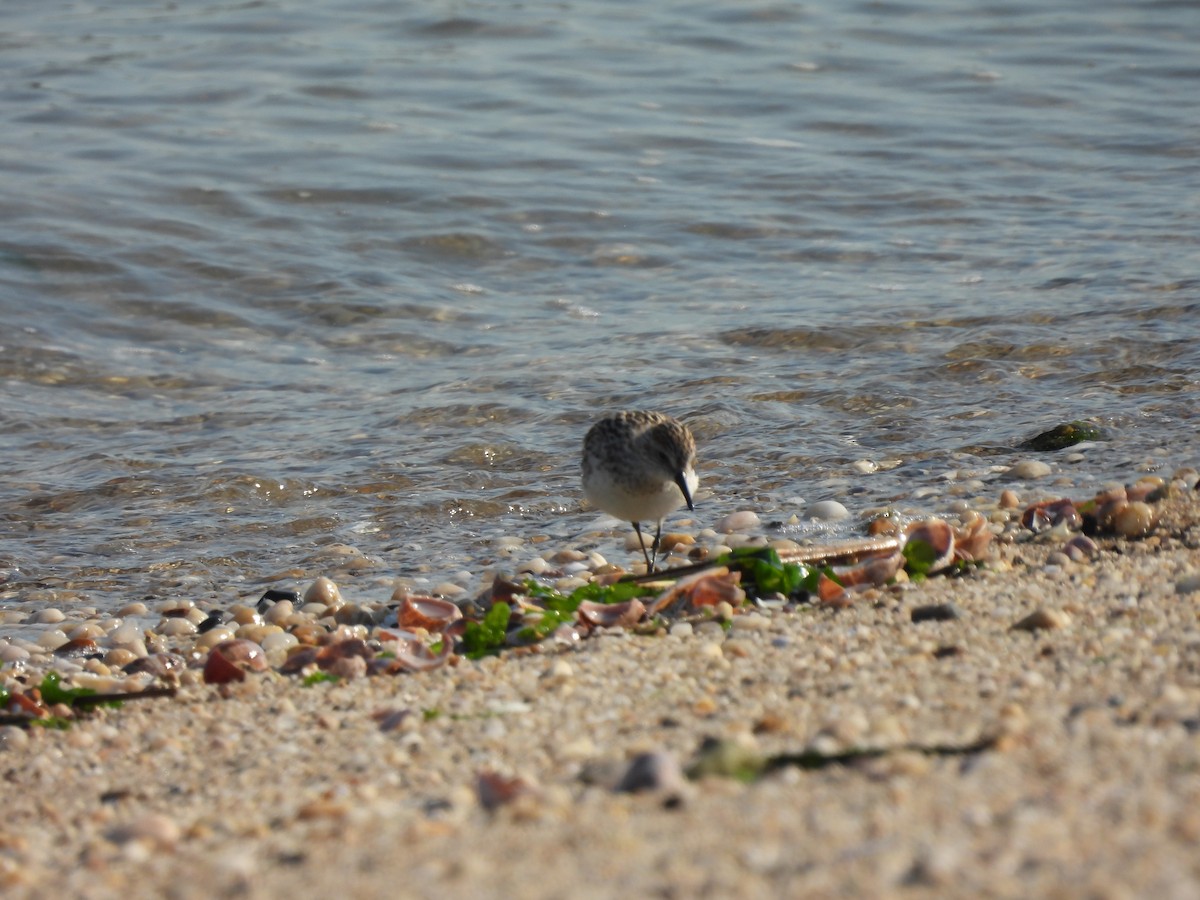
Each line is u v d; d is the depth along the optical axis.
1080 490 15.16
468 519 16.53
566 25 39.88
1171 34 39.34
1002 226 27.62
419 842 6.66
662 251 27.12
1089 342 20.73
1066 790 6.43
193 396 21.67
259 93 34.94
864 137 32.78
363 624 13.05
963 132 33.03
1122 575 11.40
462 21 39.72
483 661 10.73
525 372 21.36
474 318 24.52
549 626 11.53
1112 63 37.31
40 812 8.58
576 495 17.00
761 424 18.64
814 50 38.22
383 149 31.52
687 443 13.54
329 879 6.38
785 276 25.69
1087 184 29.86
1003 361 20.39
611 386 20.48
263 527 16.59
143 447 19.44
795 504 15.80
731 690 9.17
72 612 14.16
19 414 20.98
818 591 11.98
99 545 16.20
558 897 5.79
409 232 27.75
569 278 26.23
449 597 13.66
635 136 32.47
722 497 16.30
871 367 20.56
